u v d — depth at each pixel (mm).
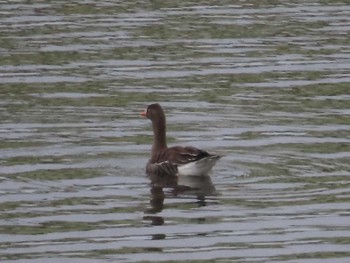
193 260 16047
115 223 17359
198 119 22609
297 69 26016
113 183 19078
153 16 30281
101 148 20797
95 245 16562
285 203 18109
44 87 24609
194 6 31312
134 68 26000
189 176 19297
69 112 22938
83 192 18609
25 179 19109
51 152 20516
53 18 29906
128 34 28609
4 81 24984
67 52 27094
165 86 24750
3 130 21703
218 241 16734
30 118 22500
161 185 18969
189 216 17625
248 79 25312
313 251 16375
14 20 29625
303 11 31000
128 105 23469
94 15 30281
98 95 24078
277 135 21594
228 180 19141
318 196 18406
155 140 20188
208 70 25875
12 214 17656
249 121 22484
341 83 25000
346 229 17141
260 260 16078
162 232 17047
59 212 17766
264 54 27156
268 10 31047
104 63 26328
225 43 28016
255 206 18016
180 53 27172
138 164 20031
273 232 17062
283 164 19938
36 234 16938
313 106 23438
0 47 27422
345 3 31812
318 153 20516
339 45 27891
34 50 27219
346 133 21688
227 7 31328
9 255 16172
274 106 23453
